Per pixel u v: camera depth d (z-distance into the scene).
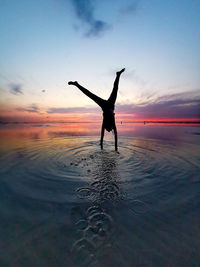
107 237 1.65
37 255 1.44
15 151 5.52
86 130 13.91
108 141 7.69
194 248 1.51
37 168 3.81
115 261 1.38
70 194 2.58
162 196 2.52
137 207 2.21
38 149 5.85
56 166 3.97
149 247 1.53
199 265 1.33
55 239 1.62
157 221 1.91
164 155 5.04
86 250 1.49
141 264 1.35
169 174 3.45
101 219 1.95
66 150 5.72
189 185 2.91
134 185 2.92
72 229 1.77
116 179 3.19
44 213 2.07
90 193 2.62
